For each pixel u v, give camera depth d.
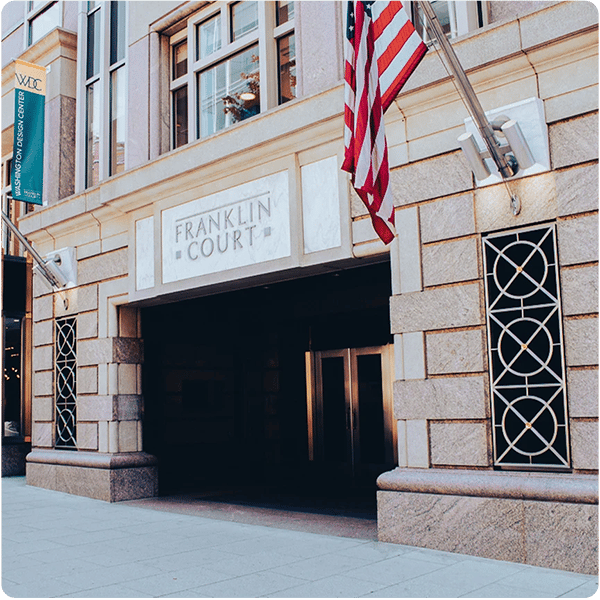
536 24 6.82
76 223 13.04
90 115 13.95
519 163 6.80
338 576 6.32
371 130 6.78
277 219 9.26
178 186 10.75
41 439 13.73
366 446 12.85
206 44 11.41
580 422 6.41
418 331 7.67
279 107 9.12
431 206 7.70
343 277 11.95
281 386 14.25
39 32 15.98
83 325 12.82
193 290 10.67
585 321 6.45
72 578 6.56
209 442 14.59
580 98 6.64
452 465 7.31
